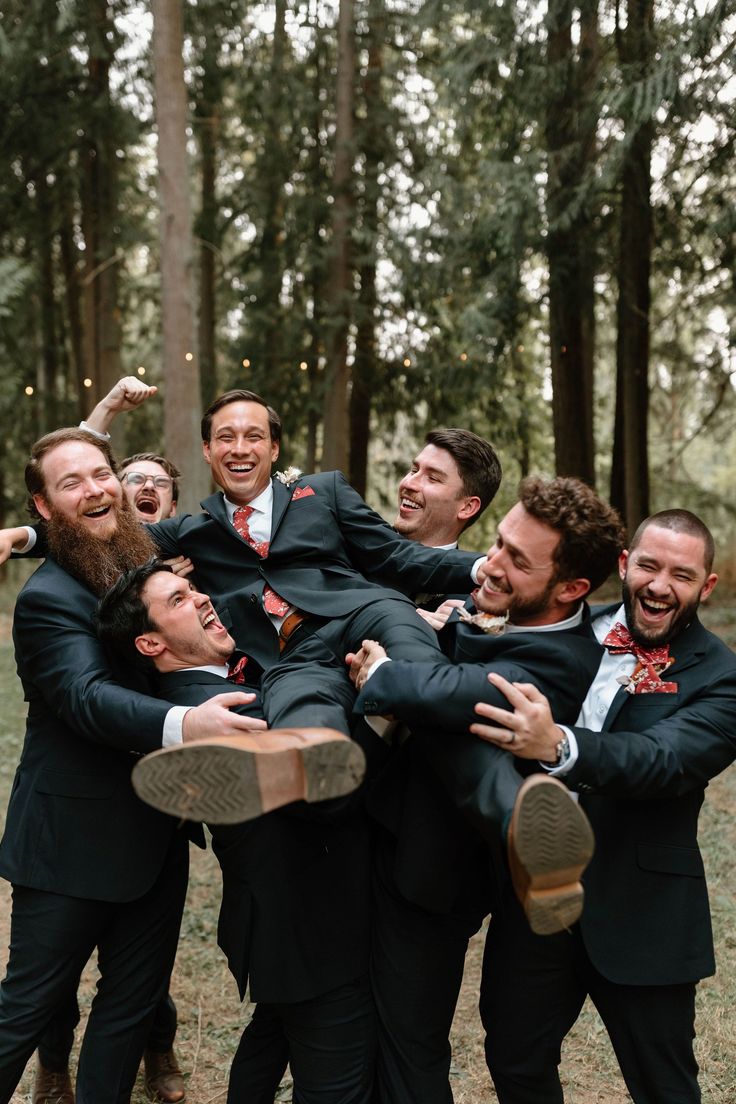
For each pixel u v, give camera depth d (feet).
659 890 7.47
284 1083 10.70
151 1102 10.55
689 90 29.55
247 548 9.96
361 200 48.57
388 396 51.21
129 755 8.55
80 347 56.44
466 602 9.04
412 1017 7.78
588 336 45.57
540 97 35.88
